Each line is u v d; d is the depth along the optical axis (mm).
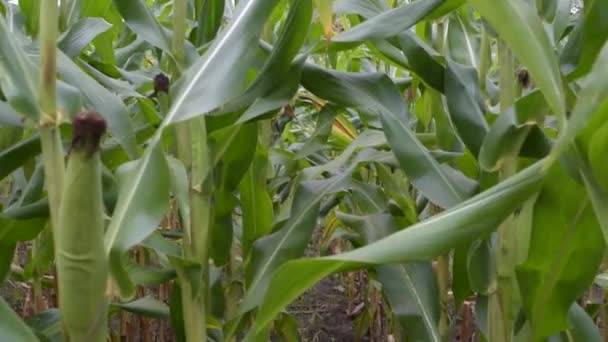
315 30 2332
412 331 1605
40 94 1112
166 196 1164
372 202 2021
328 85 1653
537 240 1189
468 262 1489
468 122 1547
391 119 1560
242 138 1664
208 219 1494
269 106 1480
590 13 1270
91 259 1053
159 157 1188
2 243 1436
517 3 1047
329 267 1069
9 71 1134
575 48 1432
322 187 1734
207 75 1306
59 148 1128
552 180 1138
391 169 2314
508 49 1460
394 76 3494
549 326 1238
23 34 1966
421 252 1016
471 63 2004
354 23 2465
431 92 1879
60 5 1943
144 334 3223
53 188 1124
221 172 1708
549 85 985
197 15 1964
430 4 1532
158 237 1448
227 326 1558
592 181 1030
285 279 1084
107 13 2307
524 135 1376
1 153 1439
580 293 1204
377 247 1025
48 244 1900
